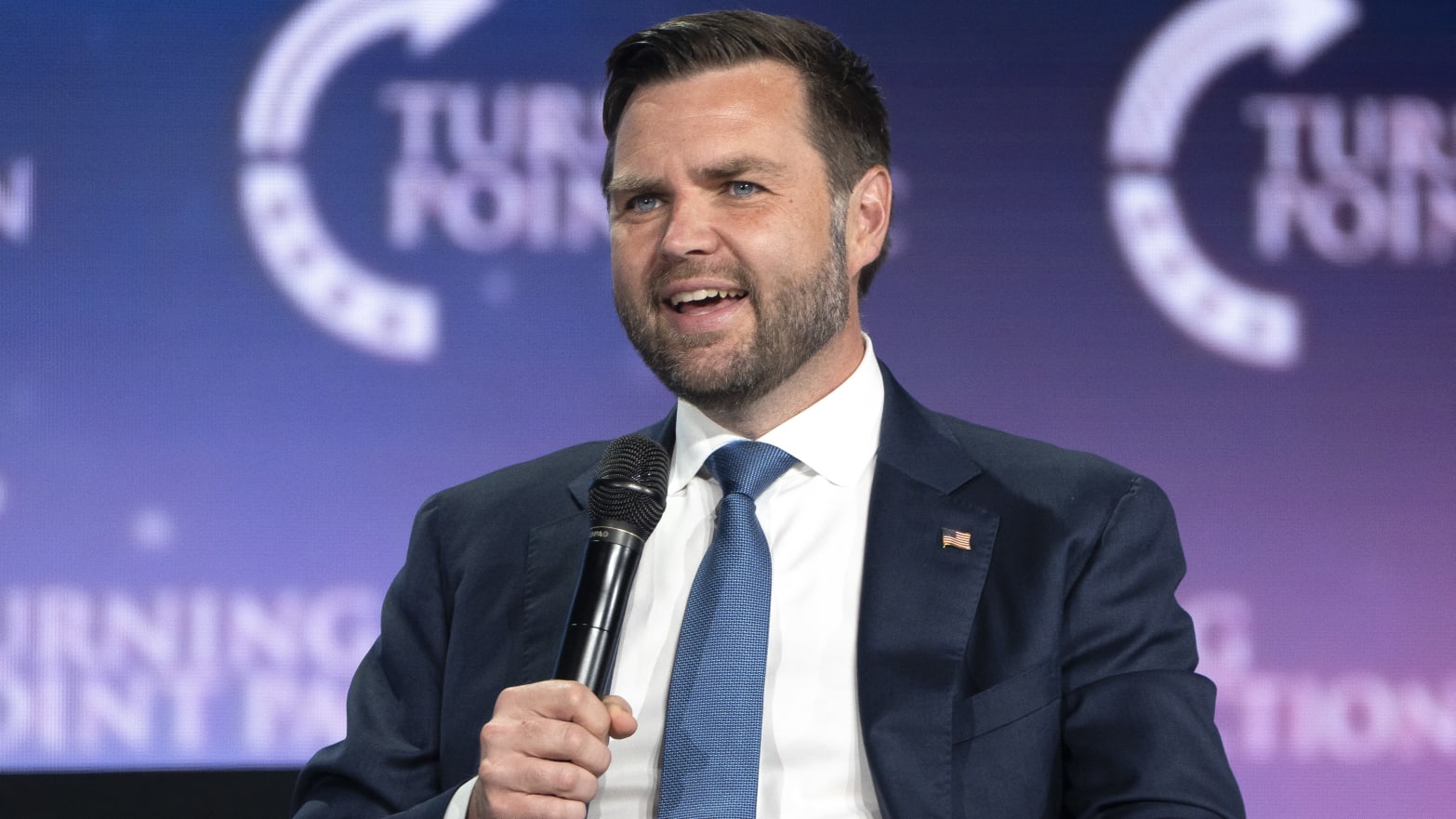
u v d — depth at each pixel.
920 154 13.72
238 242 13.41
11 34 13.41
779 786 6.07
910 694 6.07
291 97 13.47
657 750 6.23
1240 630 13.49
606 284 13.56
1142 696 6.05
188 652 13.16
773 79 6.50
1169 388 13.61
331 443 13.36
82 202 13.37
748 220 6.27
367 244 13.45
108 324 13.33
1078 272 13.66
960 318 13.63
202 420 13.32
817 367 6.59
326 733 13.18
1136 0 13.77
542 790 5.21
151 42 13.46
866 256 6.97
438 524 7.20
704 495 6.75
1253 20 13.74
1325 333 13.65
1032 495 6.52
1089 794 6.07
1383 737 13.47
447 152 13.52
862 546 6.49
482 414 13.45
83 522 13.18
